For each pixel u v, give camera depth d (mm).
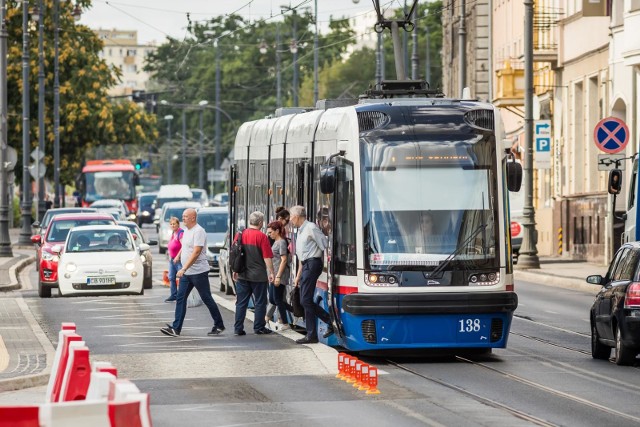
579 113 101125
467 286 38344
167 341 44312
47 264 65562
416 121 39250
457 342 38250
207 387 32812
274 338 44906
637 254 37594
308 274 42094
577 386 33031
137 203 181875
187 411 28625
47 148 161250
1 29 96438
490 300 38219
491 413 28312
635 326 36562
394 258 38250
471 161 39031
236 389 32438
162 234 116062
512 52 130875
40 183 127438
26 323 50500
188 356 39344
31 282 79375
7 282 74188
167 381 34062
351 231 38906
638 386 33062
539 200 114750
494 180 39062
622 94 85625
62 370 24391
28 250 113500
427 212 38594
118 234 65875
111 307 59219
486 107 39625
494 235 38750
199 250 45938
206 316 54312
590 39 96250
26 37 114375
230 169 61094
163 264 99500
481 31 144500
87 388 21938
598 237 92062
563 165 105125
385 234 38406
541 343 44125
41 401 30047
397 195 38656
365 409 28922
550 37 110188
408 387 32812
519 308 58469
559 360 39031
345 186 39406
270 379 34406
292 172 46719
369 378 32094
